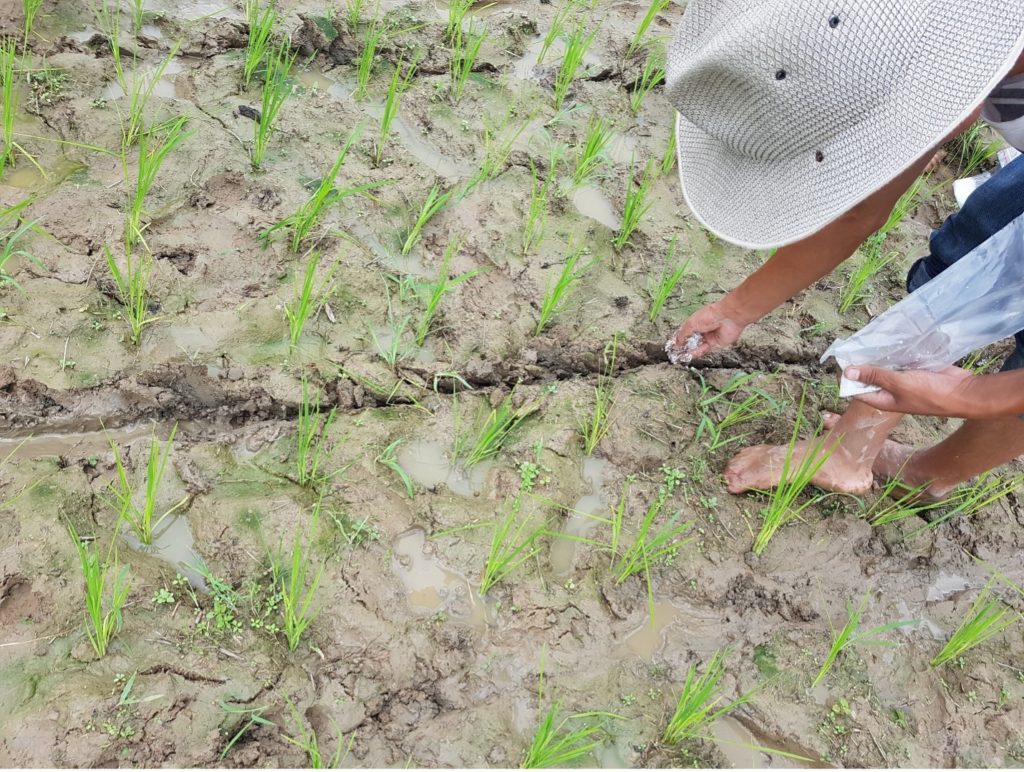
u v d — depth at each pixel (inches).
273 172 70.0
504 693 49.9
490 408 60.9
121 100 72.1
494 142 76.7
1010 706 53.0
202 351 59.4
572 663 51.3
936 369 47.7
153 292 61.2
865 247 74.8
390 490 55.8
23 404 55.9
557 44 88.4
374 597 51.6
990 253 44.6
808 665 53.1
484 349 63.1
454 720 48.6
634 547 54.0
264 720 46.4
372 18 84.4
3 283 58.9
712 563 55.6
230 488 54.4
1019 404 43.9
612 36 90.0
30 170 66.2
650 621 53.5
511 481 57.2
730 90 39.8
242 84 76.5
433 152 75.3
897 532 58.9
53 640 47.1
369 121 76.2
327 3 84.6
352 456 56.8
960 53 36.3
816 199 39.9
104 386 57.1
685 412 62.5
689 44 41.9
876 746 50.8
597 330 65.4
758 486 58.1
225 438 56.9
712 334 57.9
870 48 36.6
